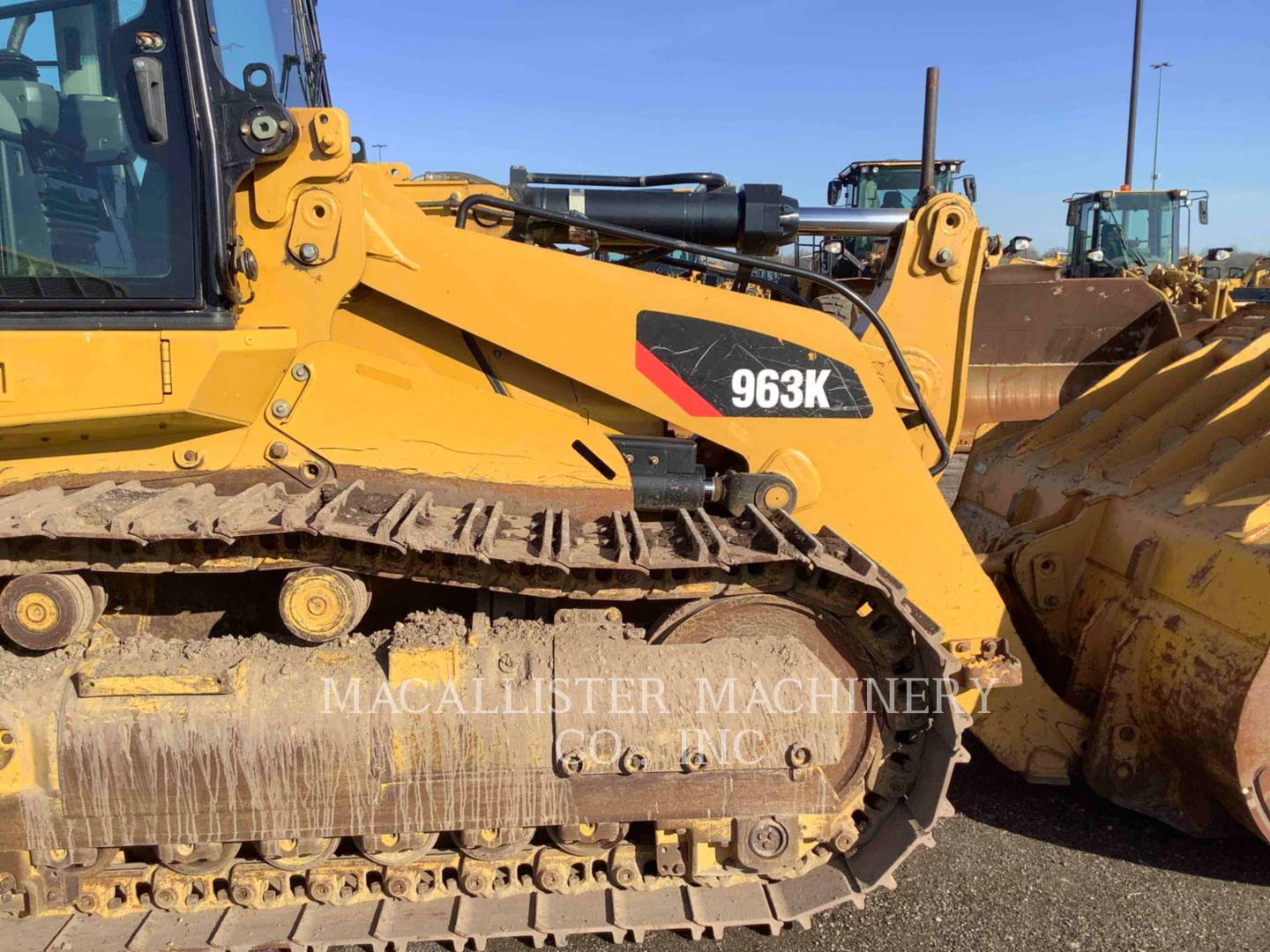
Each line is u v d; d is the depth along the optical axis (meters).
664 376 2.71
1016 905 2.70
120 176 2.25
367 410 2.52
